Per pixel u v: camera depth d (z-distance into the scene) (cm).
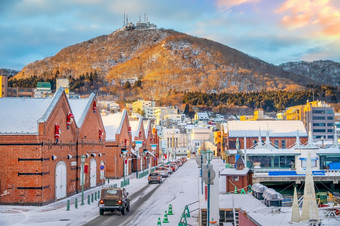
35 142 4166
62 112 4756
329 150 7656
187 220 3312
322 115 18700
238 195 3741
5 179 4184
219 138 18388
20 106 4619
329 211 2066
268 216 2028
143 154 9844
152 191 5516
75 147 5244
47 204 4262
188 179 7500
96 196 4731
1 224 3136
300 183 6525
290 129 11250
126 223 3170
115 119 8169
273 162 7750
